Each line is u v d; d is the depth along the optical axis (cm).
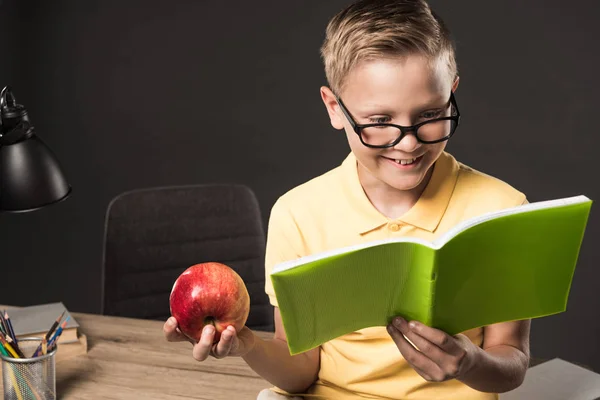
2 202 128
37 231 359
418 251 86
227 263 200
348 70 102
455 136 313
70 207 355
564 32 297
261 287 202
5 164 128
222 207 202
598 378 130
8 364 118
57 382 132
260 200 336
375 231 122
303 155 330
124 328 155
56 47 347
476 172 125
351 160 127
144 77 342
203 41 334
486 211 119
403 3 103
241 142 336
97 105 348
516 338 118
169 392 128
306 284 87
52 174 131
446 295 90
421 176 107
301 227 127
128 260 193
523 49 302
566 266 94
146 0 337
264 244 203
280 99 329
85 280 355
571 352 306
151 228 196
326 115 324
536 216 88
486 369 102
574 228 91
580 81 297
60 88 350
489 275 92
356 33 101
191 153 342
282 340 127
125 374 135
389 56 98
